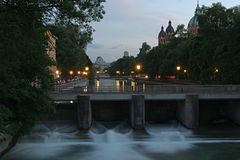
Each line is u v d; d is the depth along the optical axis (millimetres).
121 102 61750
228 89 56844
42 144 44750
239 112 56625
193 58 93062
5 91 28344
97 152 41625
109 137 49000
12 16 26797
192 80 102000
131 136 49875
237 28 70062
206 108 62938
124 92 55469
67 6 26328
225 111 62844
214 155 40094
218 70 80500
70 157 39344
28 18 28406
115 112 61562
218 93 56219
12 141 39438
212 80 87750
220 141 46719
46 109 33031
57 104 59312
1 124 25812
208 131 52625
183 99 55781
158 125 57469
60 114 58125
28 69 31656
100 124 57719
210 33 86688
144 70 177875
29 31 29312
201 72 88625
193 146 44500
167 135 49969
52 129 52875
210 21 86062
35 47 30438
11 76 27359
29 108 32156
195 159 38625
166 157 39469
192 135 49938
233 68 70688
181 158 39031
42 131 51562
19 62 28344
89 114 53500
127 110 61719
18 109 31672
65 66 111250
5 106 29422
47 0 27422
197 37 95000
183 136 49344
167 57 123125
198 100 56656
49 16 28875
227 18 85438
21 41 28359
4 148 35656
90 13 28391
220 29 85812
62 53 107375
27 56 30344
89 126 53375
